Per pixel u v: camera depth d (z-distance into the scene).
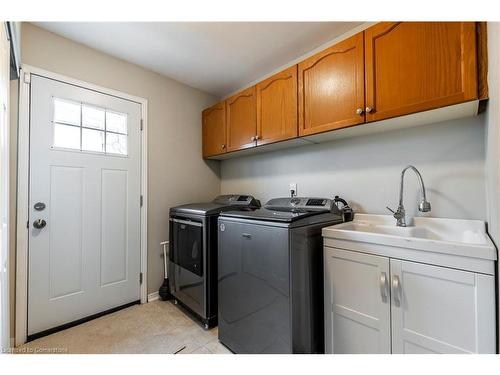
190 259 2.12
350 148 1.94
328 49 1.65
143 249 2.39
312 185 2.19
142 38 1.93
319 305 1.50
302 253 1.41
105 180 2.16
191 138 2.85
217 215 2.01
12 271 1.68
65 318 1.91
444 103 1.18
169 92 2.64
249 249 1.54
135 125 2.36
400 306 1.15
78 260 1.99
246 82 2.75
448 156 1.48
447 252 1.02
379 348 1.21
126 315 2.13
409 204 1.63
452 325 1.01
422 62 1.25
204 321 1.93
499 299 0.90
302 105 1.81
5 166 1.21
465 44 1.12
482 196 1.36
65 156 1.93
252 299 1.51
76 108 2.00
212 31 1.84
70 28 1.81
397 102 1.33
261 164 2.66
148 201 2.45
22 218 1.72
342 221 1.79
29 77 1.76
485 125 1.28
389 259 1.19
